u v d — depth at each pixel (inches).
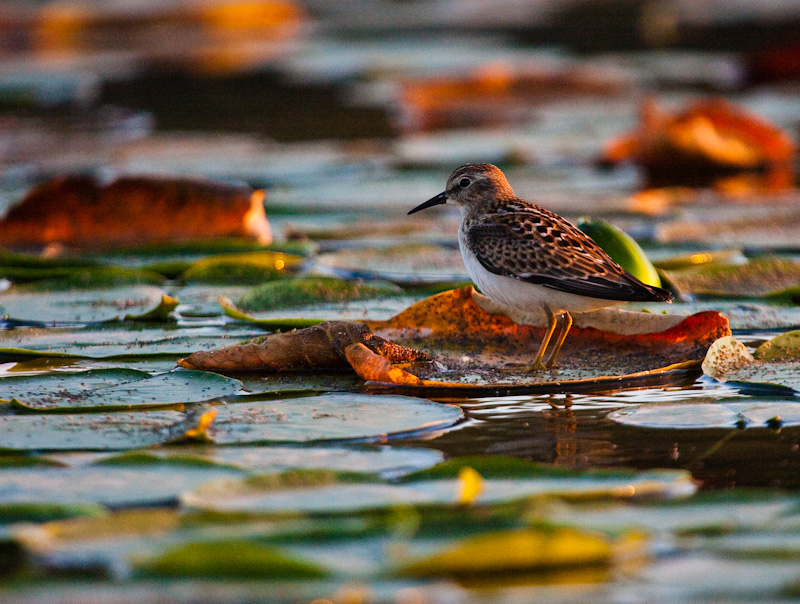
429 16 2282.2
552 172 915.4
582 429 340.5
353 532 242.2
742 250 614.5
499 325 442.3
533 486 275.0
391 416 346.0
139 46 1811.0
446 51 1679.4
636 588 221.6
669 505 260.4
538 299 415.2
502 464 286.4
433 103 1268.5
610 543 237.5
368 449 314.7
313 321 450.0
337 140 1066.1
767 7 2100.1
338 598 215.5
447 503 262.2
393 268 569.3
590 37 1838.1
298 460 301.4
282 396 374.3
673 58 1574.8
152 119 1191.6
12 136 1088.2
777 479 291.6
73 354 421.4
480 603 216.5
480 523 246.5
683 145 911.0
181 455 297.0
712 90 1312.7
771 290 514.3
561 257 410.3
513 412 360.2
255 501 263.6
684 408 356.2
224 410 352.2
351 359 396.5
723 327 414.9
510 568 227.8
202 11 1993.1
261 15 2063.2
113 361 418.9
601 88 1322.6
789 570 225.9
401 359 410.3
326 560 230.4
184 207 660.1
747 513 254.7
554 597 219.6
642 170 926.4
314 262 596.4
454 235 676.1
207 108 1255.5
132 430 329.4
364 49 1726.1
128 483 280.5
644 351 422.0
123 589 221.3
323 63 1544.0
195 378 388.5
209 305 510.0
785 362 396.2
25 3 2014.0
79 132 1111.6
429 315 441.7
